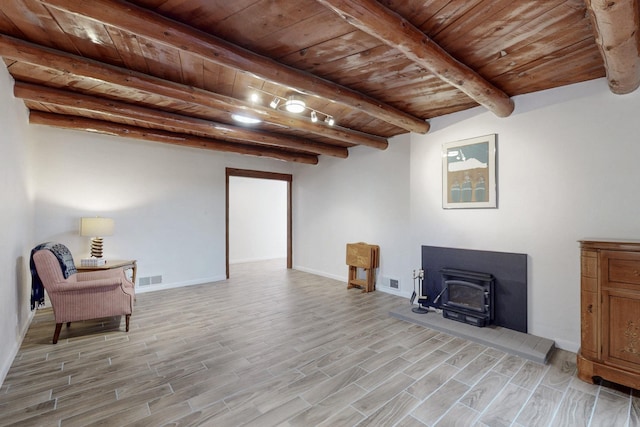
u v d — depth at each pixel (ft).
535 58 7.84
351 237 18.80
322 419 6.31
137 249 16.20
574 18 6.13
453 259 12.25
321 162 20.92
